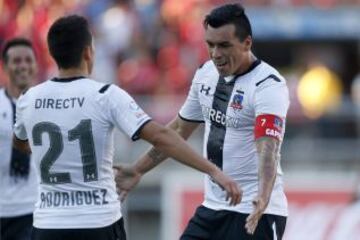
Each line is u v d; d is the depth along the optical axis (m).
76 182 17.72
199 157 17.33
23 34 44.16
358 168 41.44
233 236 19.92
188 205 38.38
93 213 17.69
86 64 17.98
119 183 20.14
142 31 45.56
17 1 44.75
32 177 25.53
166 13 45.69
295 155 41.72
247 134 19.69
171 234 38.34
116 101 17.55
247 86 19.48
